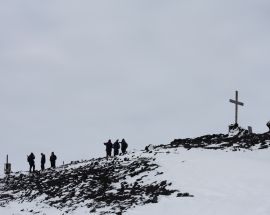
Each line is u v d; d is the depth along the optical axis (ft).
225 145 133.18
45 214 100.27
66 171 143.54
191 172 104.88
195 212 80.64
